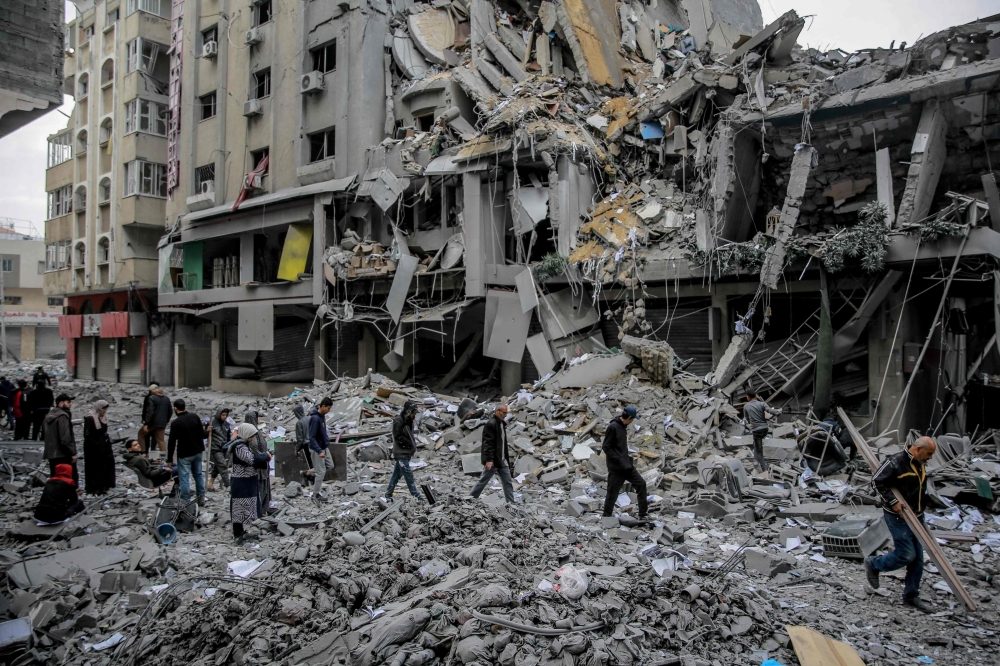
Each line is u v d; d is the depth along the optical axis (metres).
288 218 24.00
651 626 5.41
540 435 13.02
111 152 34.41
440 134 20.59
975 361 16.19
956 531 8.65
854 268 13.91
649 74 21.97
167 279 29.67
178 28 29.50
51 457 9.73
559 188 18.22
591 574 6.19
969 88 12.44
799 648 5.21
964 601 5.94
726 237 16.45
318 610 5.62
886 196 13.73
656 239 17.30
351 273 21.67
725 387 14.48
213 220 26.98
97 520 9.15
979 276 13.13
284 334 27.09
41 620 5.85
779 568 7.30
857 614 6.28
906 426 13.72
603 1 23.23
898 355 13.76
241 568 7.33
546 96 19.92
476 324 20.91
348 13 23.02
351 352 24.28
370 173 21.83
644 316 16.84
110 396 26.58
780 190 16.41
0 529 8.77
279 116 25.00
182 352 32.94
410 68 22.94
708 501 9.56
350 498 10.52
